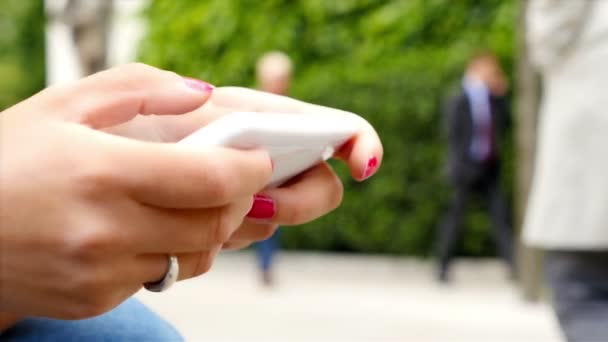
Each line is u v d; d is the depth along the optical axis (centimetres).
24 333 62
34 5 911
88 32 502
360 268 686
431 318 479
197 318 455
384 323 461
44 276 47
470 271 673
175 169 48
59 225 46
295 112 78
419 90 713
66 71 511
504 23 724
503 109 643
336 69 762
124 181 47
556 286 200
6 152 47
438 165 710
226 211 53
